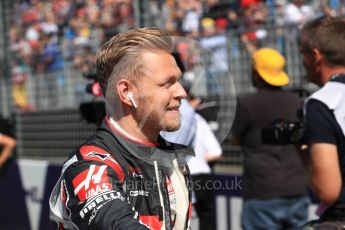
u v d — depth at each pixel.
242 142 5.20
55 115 9.52
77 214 1.80
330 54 3.05
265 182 5.07
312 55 3.13
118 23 9.55
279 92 5.11
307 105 2.96
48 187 7.83
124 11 9.41
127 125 1.99
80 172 1.86
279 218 5.09
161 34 2.00
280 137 3.26
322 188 2.89
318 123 2.89
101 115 3.67
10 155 7.22
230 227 5.92
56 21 11.59
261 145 5.08
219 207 5.98
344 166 2.92
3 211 8.84
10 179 8.59
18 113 10.18
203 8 9.33
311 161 2.94
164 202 1.99
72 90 9.36
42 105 10.27
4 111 10.23
